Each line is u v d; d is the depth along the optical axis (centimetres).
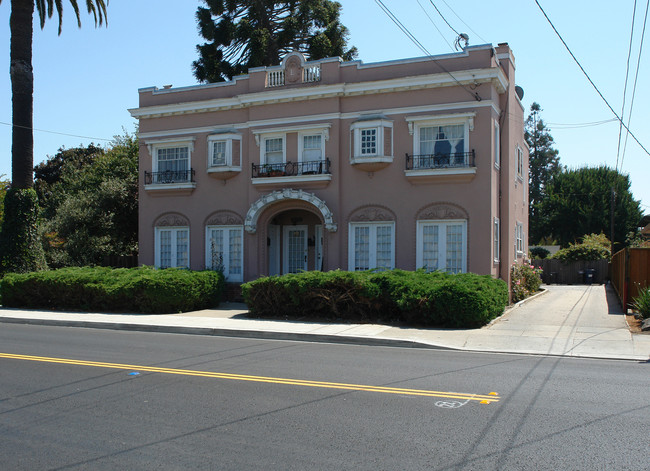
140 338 1353
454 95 1848
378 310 1559
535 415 669
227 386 822
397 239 1905
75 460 536
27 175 2241
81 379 869
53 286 1912
